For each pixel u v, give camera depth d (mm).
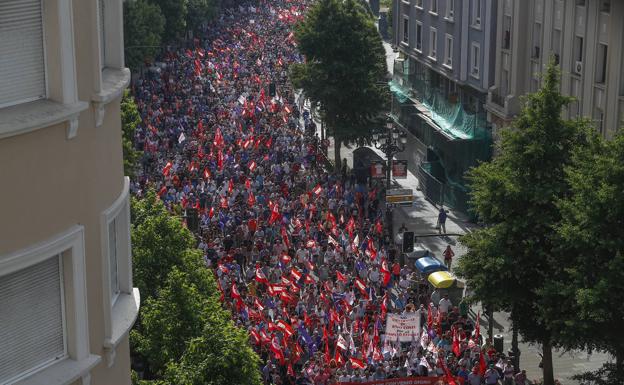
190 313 28578
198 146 74438
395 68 94375
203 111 89500
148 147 74125
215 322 24969
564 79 59250
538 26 63656
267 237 54531
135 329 32656
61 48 11266
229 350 23625
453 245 60438
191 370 23609
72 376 11586
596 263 35250
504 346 46156
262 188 64250
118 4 13594
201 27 138125
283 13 156250
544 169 38781
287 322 41312
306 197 60750
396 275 49344
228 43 129875
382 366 37344
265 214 57844
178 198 60688
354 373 37250
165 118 85938
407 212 67312
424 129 77188
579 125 39156
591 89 56062
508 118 65500
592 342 35812
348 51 74812
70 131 11422
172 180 63438
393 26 93000
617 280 33719
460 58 75000
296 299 44156
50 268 11484
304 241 53281
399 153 81438
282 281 44906
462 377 37688
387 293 45156
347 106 75062
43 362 11547
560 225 37844
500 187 38781
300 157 73750
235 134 79000
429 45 82625
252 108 86625
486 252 38906
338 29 74562
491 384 38188
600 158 35156
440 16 79312
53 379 11406
